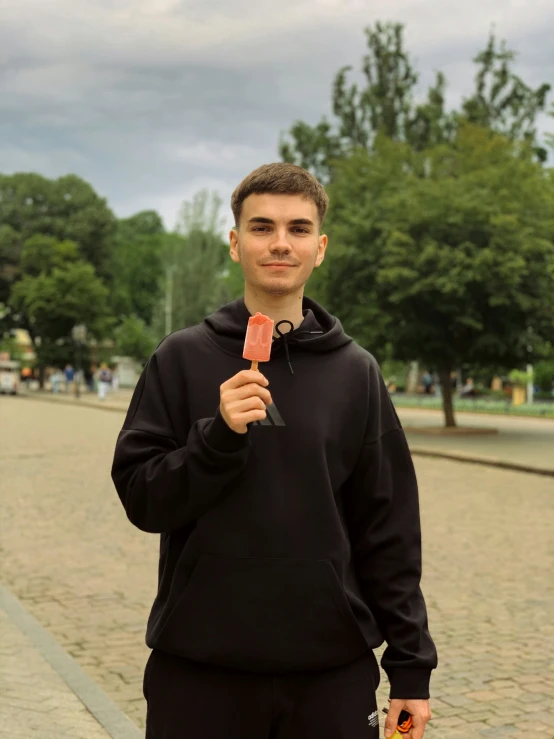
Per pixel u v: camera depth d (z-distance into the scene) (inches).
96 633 220.1
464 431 892.0
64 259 2407.7
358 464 79.6
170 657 75.8
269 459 74.2
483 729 163.2
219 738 73.5
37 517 390.9
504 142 975.6
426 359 908.0
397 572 80.1
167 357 79.4
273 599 72.7
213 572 73.2
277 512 73.3
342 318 941.8
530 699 177.8
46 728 156.1
